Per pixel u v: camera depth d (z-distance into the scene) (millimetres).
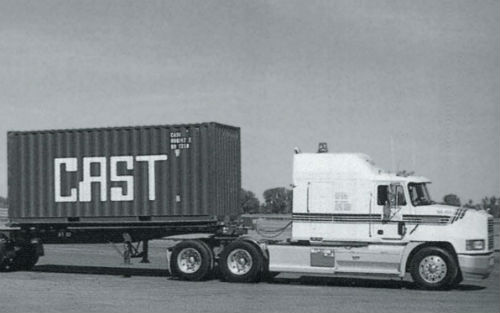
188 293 15945
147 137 19672
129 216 19766
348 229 17703
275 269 17953
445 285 16781
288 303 14289
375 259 17250
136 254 20266
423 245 17188
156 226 19859
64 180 20422
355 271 17422
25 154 20812
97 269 22469
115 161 19938
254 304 14117
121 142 19922
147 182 19641
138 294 15742
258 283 18219
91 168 20156
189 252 18703
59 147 20484
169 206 19391
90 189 20156
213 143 19062
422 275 16922
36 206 20656
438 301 14727
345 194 17797
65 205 20375
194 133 19234
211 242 19234
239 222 19984
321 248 17703
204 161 19109
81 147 20297
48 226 20984
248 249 18188
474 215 16984
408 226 17281
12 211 20891
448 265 16719
